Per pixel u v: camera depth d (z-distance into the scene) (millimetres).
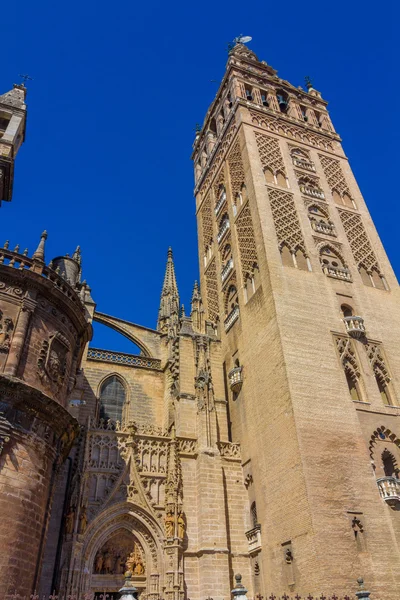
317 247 39125
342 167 48844
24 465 19750
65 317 25266
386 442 29859
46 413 21344
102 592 25953
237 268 41406
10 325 21984
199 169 62031
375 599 22859
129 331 43656
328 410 29000
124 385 39094
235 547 29781
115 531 27859
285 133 49312
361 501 25953
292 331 32188
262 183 42031
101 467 29172
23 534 18781
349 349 33188
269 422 30625
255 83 54312
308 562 23922
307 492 25234
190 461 31625
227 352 40094
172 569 26766
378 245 42375
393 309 37781
